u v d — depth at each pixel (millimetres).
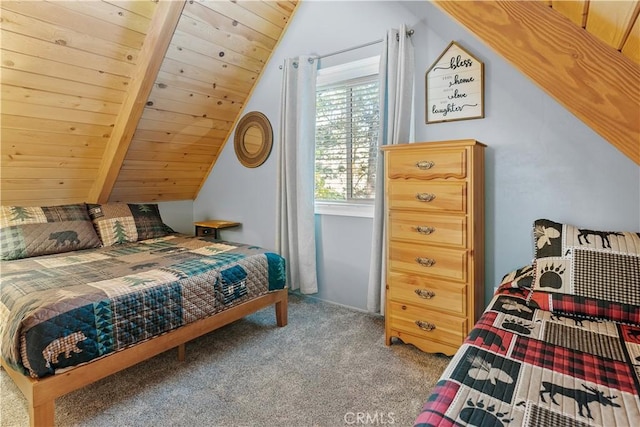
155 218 3363
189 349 2293
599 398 1002
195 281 2061
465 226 1964
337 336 2455
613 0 946
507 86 2158
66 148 2852
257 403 1746
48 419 1495
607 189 1922
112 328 1677
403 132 2453
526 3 1174
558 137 2027
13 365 1508
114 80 2637
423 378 1937
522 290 1857
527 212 2141
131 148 3162
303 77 3004
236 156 3709
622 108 1136
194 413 1679
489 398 1008
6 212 2662
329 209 3051
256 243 3658
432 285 2092
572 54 1153
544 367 1161
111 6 2256
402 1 2523
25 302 1615
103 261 2373
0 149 2553
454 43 2311
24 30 2094
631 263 1571
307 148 3037
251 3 2793
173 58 2746
